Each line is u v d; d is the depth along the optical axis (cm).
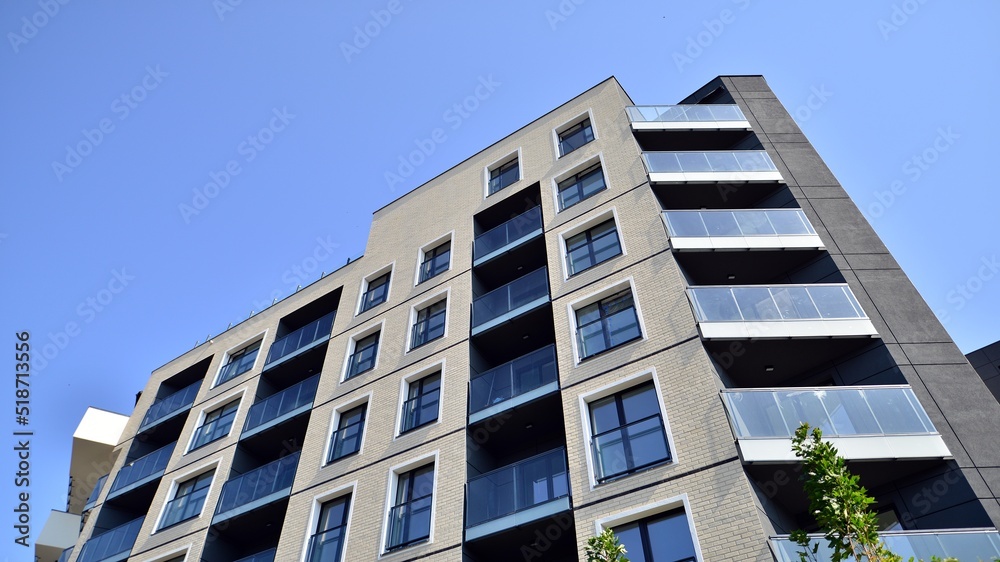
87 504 2405
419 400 1730
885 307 1442
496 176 2306
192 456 2198
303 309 2508
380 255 2372
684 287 1461
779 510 1173
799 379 1431
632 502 1177
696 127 2016
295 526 1628
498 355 1800
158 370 2884
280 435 2055
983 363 1880
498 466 1580
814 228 1647
